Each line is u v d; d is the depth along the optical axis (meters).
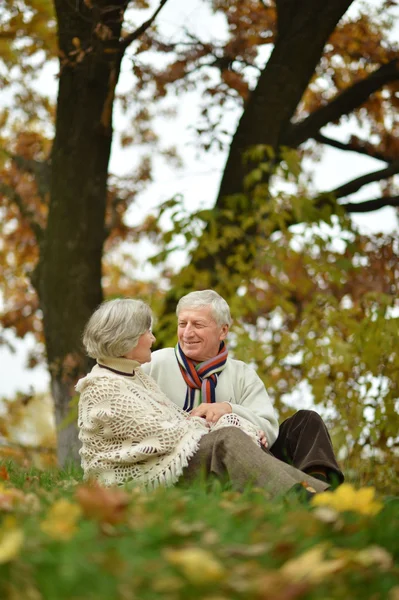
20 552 2.47
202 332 5.31
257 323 10.23
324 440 4.89
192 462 4.48
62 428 10.05
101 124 10.51
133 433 4.51
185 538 2.80
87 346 4.79
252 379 5.45
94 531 2.77
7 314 16.70
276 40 10.98
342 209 10.13
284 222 10.38
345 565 2.53
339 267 10.07
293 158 9.91
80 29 9.76
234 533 2.87
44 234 11.24
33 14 9.78
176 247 9.67
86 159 10.70
